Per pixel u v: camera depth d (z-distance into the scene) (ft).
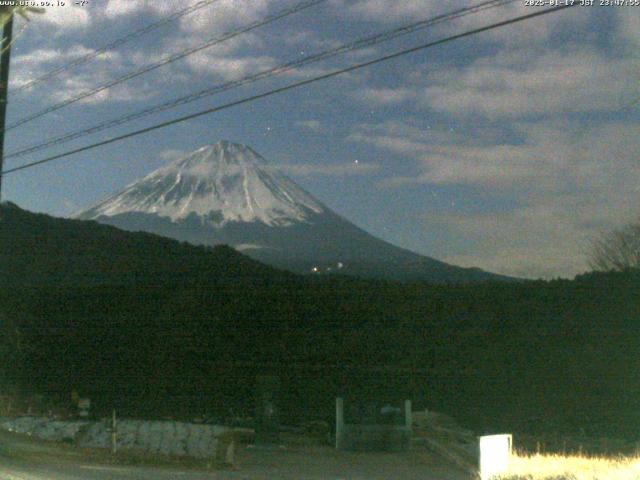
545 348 125.70
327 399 117.19
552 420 104.22
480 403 115.85
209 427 88.43
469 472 64.28
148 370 130.52
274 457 74.84
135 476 52.75
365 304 146.00
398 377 125.90
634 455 73.82
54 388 122.42
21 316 137.59
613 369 117.91
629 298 125.59
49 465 56.65
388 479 60.29
